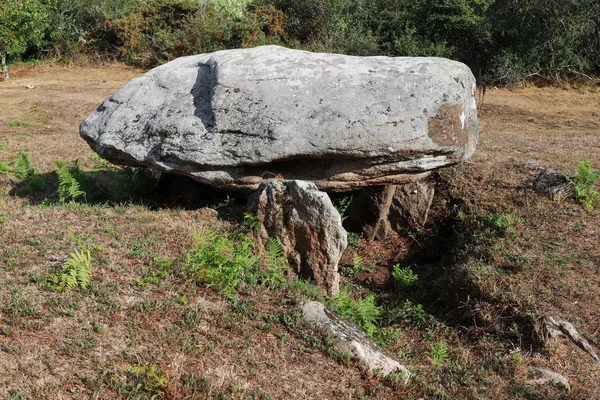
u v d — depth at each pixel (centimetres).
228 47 2434
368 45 2305
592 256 788
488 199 916
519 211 884
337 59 820
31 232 700
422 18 2392
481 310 705
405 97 773
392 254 904
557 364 618
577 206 891
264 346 556
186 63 880
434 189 954
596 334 657
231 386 492
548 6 2255
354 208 933
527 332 664
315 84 789
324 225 722
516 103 2036
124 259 651
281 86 789
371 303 695
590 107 2016
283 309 612
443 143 776
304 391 511
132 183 898
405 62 812
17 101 1864
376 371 555
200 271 622
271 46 853
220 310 588
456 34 2380
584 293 715
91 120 873
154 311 566
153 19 2516
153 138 811
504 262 775
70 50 2503
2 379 455
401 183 836
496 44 2336
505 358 628
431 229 923
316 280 731
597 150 1164
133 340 521
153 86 859
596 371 611
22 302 545
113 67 2453
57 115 1744
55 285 577
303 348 561
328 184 805
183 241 721
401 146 765
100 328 525
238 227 780
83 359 489
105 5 2578
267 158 765
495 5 2359
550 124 1805
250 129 772
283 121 768
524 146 1195
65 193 900
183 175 837
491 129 1719
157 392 465
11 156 1222
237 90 789
